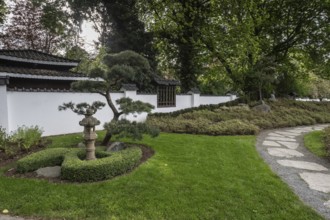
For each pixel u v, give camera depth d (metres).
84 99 9.70
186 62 17.23
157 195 4.00
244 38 14.66
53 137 8.20
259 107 14.53
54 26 20.28
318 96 28.17
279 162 6.20
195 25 16.30
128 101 6.36
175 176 4.77
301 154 7.08
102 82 6.45
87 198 3.85
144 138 7.82
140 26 17.58
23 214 3.46
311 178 5.09
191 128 9.69
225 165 5.54
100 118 10.18
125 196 3.94
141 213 3.51
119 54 6.53
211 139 8.10
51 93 8.70
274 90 19.86
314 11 15.98
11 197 3.84
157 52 18.05
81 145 6.55
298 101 19.41
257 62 16.02
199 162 5.66
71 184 4.31
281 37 17.38
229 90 20.55
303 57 17.69
